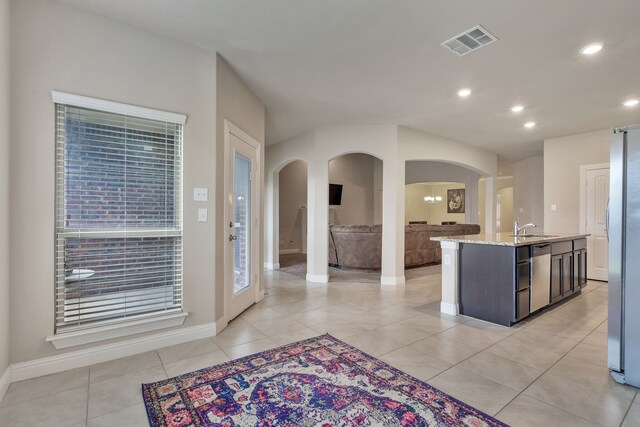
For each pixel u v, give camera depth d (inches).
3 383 77.2
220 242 119.1
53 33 87.0
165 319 102.8
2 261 77.5
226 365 91.4
